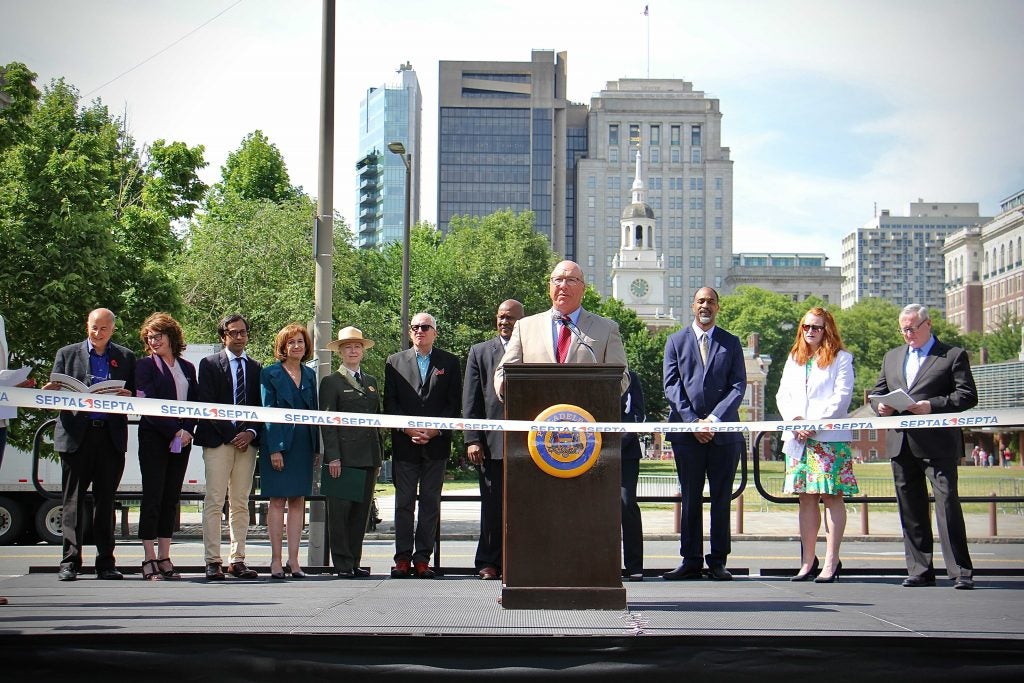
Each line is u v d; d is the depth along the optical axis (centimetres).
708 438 844
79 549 823
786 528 2188
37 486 882
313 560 1095
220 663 511
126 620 560
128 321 2452
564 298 693
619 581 591
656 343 8862
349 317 3972
